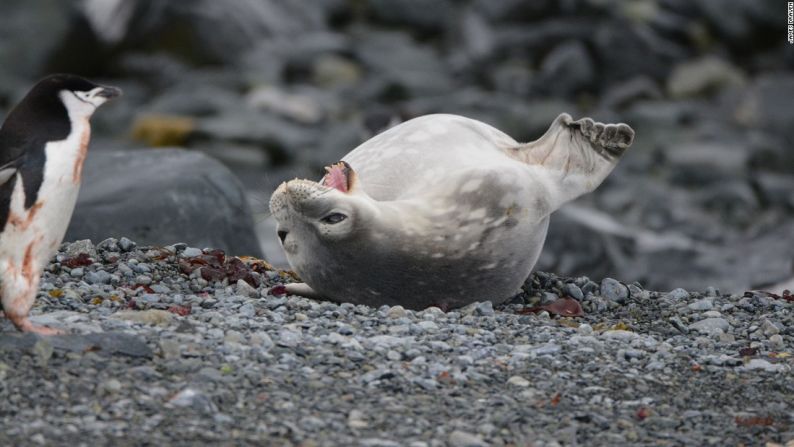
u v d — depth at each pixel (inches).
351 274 1295.5
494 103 4896.7
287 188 1262.3
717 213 3826.3
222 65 5388.8
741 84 5452.8
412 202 1286.9
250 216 1952.5
